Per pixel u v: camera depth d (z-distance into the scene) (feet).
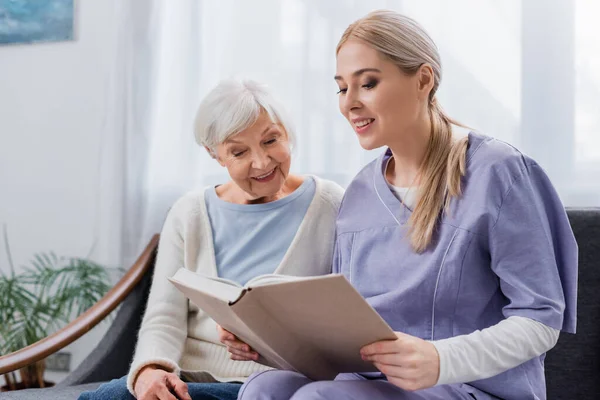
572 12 5.88
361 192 4.43
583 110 5.86
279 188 4.99
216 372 4.85
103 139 7.41
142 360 4.42
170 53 7.22
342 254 4.33
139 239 7.27
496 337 3.37
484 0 6.17
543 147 5.97
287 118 4.90
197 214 5.24
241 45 7.09
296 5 6.90
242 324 3.37
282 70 6.94
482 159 3.82
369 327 3.01
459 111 6.27
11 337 7.31
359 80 3.91
